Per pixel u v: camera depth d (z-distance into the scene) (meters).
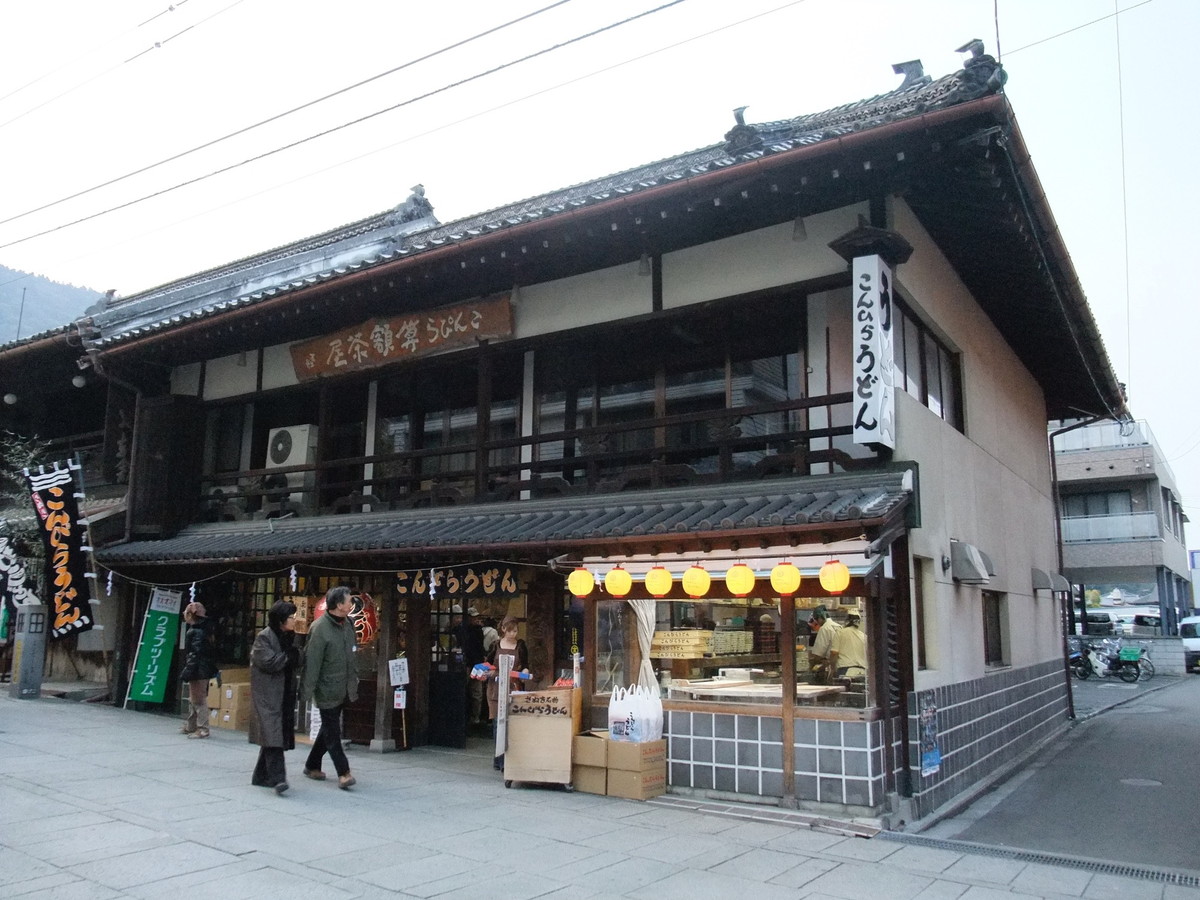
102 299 22.09
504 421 12.05
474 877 5.96
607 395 11.21
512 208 18.19
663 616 9.20
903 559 8.69
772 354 10.08
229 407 14.89
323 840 6.71
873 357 8.41
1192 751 14.05
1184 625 34.12
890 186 8.75
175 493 14.40
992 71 7.38
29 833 6.54
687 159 15.89
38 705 13.66
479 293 11.76
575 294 11.05
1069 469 35.53
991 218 9.85
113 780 8.49
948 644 9.92
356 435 13.68
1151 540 34.66
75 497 13.23
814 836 7.34
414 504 12.34
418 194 20.06
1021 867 6.75
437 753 11.18
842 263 9.23
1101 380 16.45
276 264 19.55
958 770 9.98
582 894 5.73
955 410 11.89
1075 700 21.69
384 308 12.16
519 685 10.14
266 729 8.34
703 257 10.13
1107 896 6.11
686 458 10.41
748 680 8.61
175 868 5.88
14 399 18.00
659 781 8.72
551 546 9.19
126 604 14.77
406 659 11.55
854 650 8.20
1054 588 15.59
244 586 14.22
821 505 8.13
